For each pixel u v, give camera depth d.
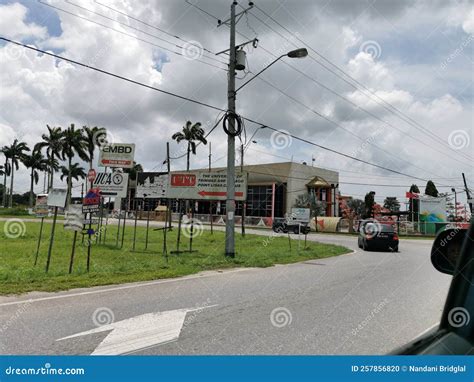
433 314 6.70
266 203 57.56
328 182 63.56
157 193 22.70
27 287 8.22
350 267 13.38
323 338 5.30
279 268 12.95
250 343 5.07
